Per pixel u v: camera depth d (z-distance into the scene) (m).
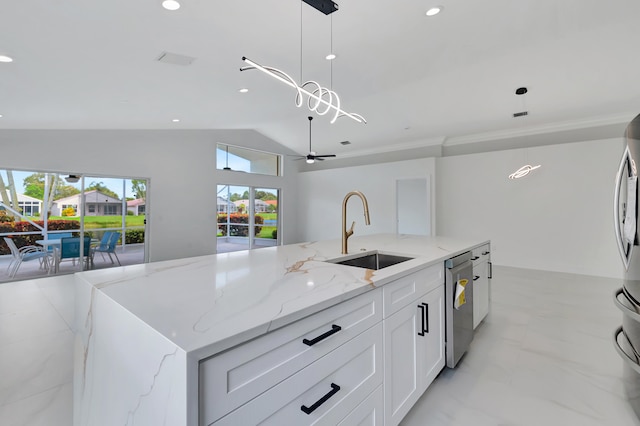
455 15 2.74
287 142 8.67
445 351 2.09
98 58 2.84
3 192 4.97
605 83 4.43
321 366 1.07
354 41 3.07
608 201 5.27
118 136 5.99
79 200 5.65
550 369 2.24
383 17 2.68
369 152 8.43
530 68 4.16
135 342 0.91
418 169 7.19
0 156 4.79
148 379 0.84
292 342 0.96
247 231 8.36
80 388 1.38
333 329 1.12
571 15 2.90
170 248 6.73
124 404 0.98
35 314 3.43
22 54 2.58
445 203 7.03
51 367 2.27
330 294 1.14
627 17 2.99
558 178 5.72
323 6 2.39
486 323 3.13
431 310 1.90
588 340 2.72
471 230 6.68
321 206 9.03
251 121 6.79
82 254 5.68
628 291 1.95
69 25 2.28
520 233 6.11
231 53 3.12
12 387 2.01
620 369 2.23
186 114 5.31
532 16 2.87
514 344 2.65
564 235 5.66
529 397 1.91
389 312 1.47
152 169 6.46
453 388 2.01
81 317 1.39
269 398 0.89
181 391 0.70
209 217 7.36
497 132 6.59
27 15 2.09
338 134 7.62
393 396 1.49
